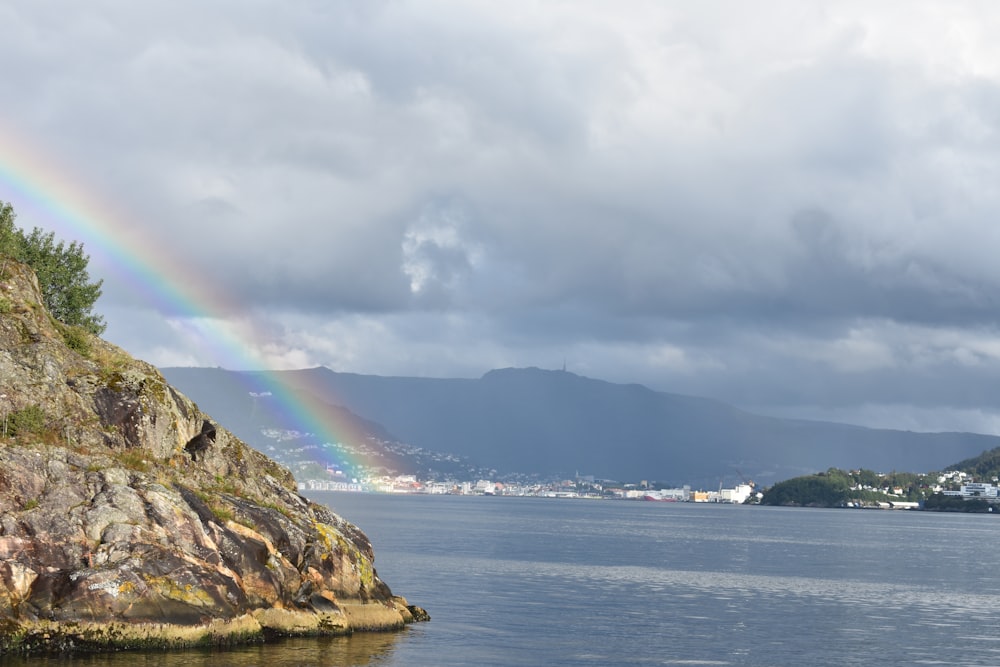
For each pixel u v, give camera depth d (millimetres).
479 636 73938
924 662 70625
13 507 55688
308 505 77625
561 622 84688
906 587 130875
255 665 54844
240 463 75000
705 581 130375
